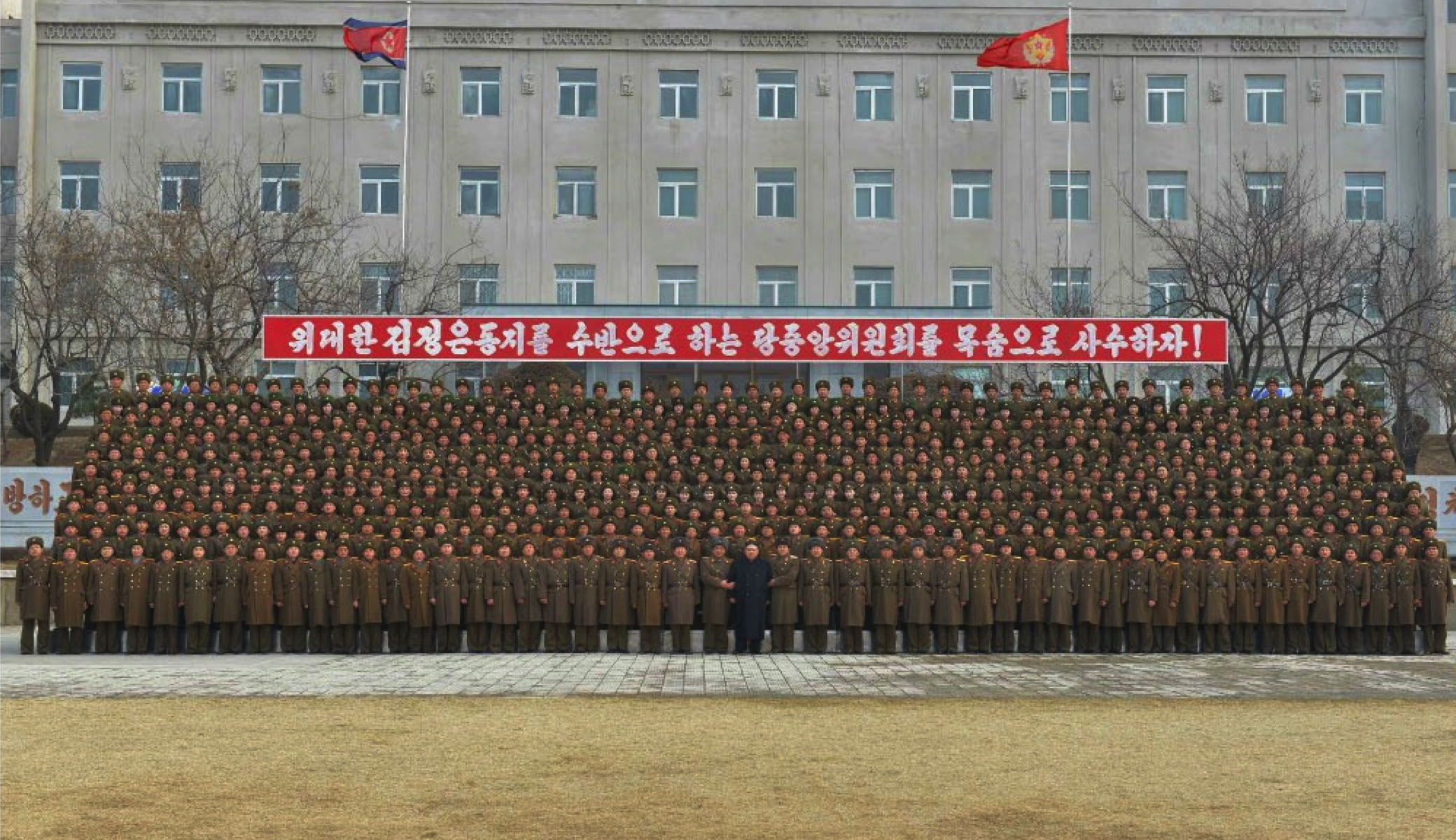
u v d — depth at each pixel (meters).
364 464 29.33
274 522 27.36
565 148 62.12
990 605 26.44
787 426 31.05
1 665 23.78
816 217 62.28
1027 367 52.31
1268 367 57.97
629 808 12.81
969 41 62.72
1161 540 27.25
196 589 26.00
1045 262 62.28
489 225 61.81
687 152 62.38
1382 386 54.62
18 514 36.66
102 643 26.48
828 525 27.70
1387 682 21.73
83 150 61.00
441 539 26.67
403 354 32.91
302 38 61.69
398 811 12.72
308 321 33.00
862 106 62.97
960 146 62.62
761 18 62.38
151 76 61.38
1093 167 62.62
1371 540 27.23
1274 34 62.75
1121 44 62.91
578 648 26.64
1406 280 54.34
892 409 31.67
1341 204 62.53
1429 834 12.02
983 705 18.83
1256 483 28.12
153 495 27.34
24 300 52.66
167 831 12.02
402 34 49.19
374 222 61.44
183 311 52.28
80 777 14.05
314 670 22.95
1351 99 63.19
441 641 26.69
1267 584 26.70
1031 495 28.59
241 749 15.45
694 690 20.19
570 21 62.03
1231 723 17.41
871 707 18.56
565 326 33.00
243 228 55.34
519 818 12.48
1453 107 62.81
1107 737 16.36
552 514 28.19
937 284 62.38
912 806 12.94
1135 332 32.81
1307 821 12.45
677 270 62.41
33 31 60.78
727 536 27.47
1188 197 62.44
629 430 31.25
